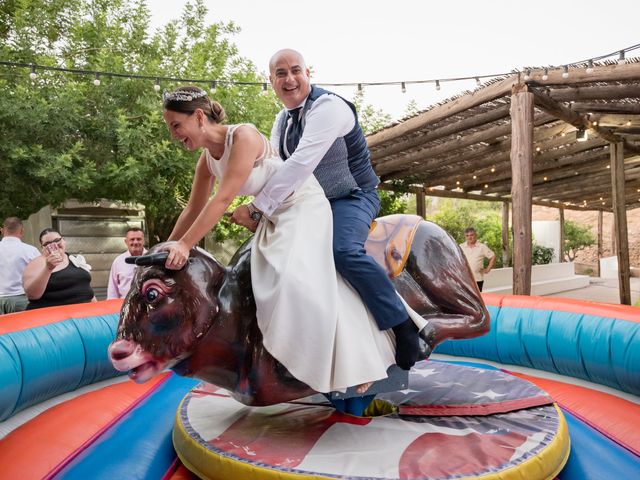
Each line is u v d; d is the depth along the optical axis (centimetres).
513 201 698
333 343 211
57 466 231
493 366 394
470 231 921
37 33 1075
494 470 200
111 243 1243
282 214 230
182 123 227
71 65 1052
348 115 239
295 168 222
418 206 1459
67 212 1198
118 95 1012
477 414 256
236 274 237
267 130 1147
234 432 236
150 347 218
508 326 384
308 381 208
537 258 1894
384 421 248
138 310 219
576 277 1733
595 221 3459
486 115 828
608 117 879
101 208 1229
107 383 357
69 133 980
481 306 269
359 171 259
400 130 869
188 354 225
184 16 1281
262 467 202
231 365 232
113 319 361
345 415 255
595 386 343
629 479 218
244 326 230
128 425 274
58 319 331
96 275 1226
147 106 966
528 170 689
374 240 261
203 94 232
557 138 1042
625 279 1095
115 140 994
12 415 289
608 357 321
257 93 1197
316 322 208
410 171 1220
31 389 291
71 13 1173
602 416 290
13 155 859
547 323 365
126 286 476
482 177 1387
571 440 255
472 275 272
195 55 1156
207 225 218
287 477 197
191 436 233
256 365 222
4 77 978
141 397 325
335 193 251
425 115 827
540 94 720
